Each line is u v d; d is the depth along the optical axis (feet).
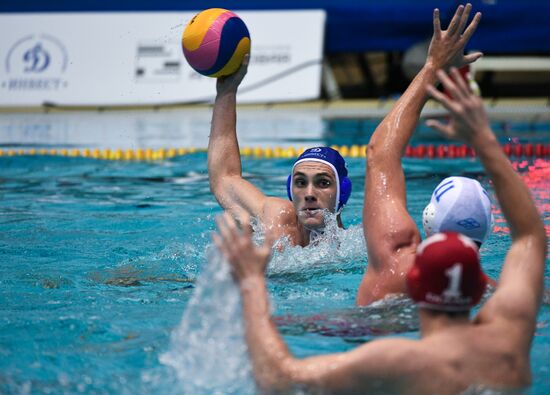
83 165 90.53
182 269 48.14
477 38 133.39
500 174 26.71
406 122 36.81
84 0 137.69
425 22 133.69
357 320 35.37
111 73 132.98
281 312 38.17
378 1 135.13
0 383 30.04
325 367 25.39
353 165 88.12
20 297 41.75
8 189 77.00
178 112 131.23
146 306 40.06
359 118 123.44
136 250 53.11
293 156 94.53
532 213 27.14
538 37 132.26
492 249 51.65
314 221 48.24
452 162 89.97
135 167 89.35
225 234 27.09
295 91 129.29
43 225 61.00
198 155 96.02
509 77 142.51
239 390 28.04
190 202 70.44
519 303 26.14
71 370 31.22
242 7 135.74
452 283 24.76
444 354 24.94
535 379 29.14
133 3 136.77
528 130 108.99
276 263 47.52
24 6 138.00
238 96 131.03
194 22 48.34
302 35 132.87
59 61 134.21
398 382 24.84
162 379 29.76
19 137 108.99
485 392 24.81
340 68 150.20
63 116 129.59
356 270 46.62
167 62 132.57
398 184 36.17
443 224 35.68
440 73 26.37
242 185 49.78
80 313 38.68
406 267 34.35
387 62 145.69
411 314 34.27
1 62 135.03
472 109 26.17
